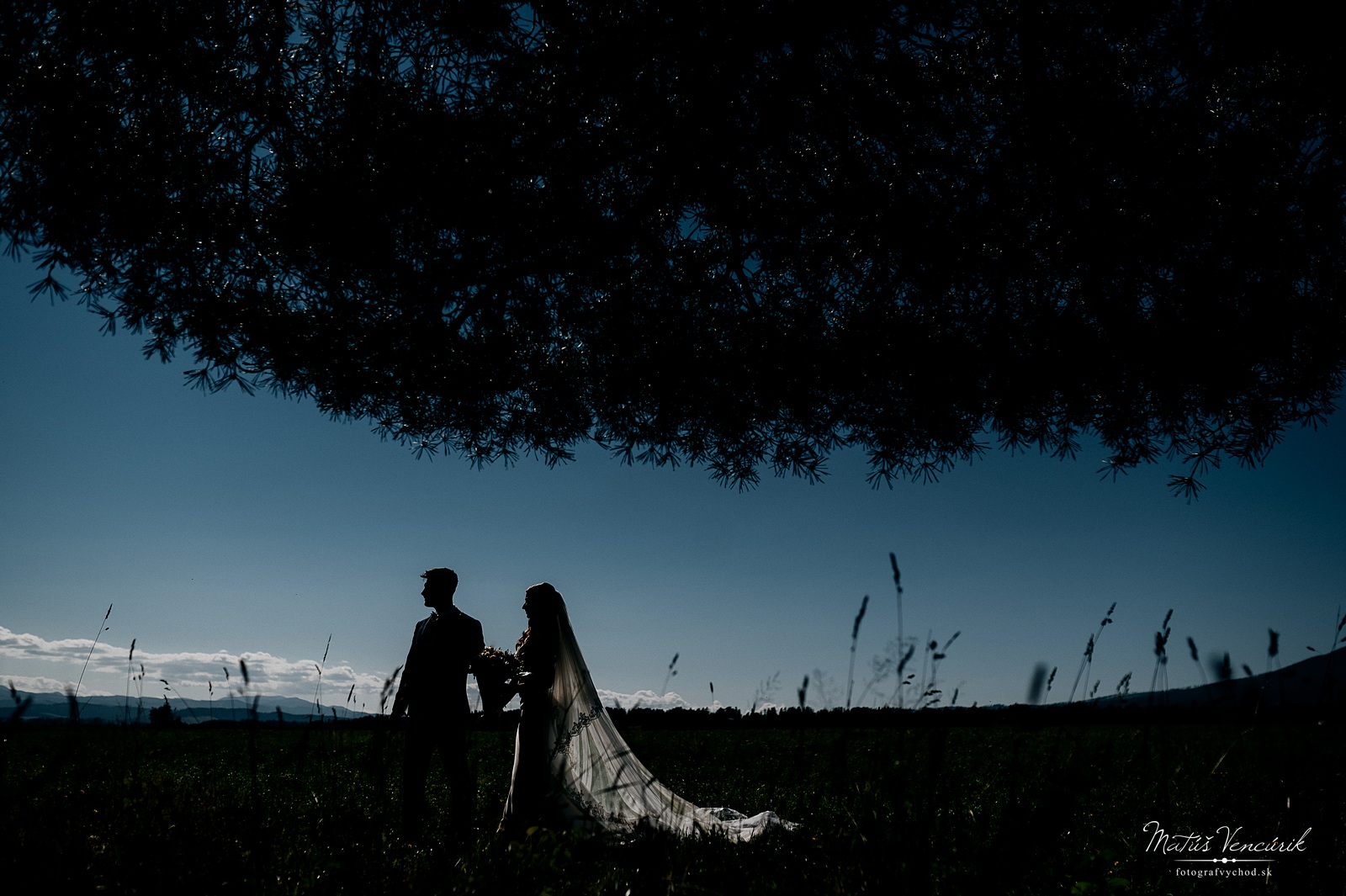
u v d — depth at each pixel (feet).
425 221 21.72
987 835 13.67
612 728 20.25
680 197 23.39
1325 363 21.57
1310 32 18.49
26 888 10.67
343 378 23.54
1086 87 20.15
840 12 20.72
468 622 22.26
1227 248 20.75
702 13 20.71
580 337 27.09
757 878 12.48
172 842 12.75
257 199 21.24
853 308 24.98
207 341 21.49
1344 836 11.73
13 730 11.50
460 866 13.05
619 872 13.01
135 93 20.21
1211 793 16.66
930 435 25.71
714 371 25.67
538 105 21.74
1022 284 23.04
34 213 19.38
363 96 20.58
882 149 22.97
